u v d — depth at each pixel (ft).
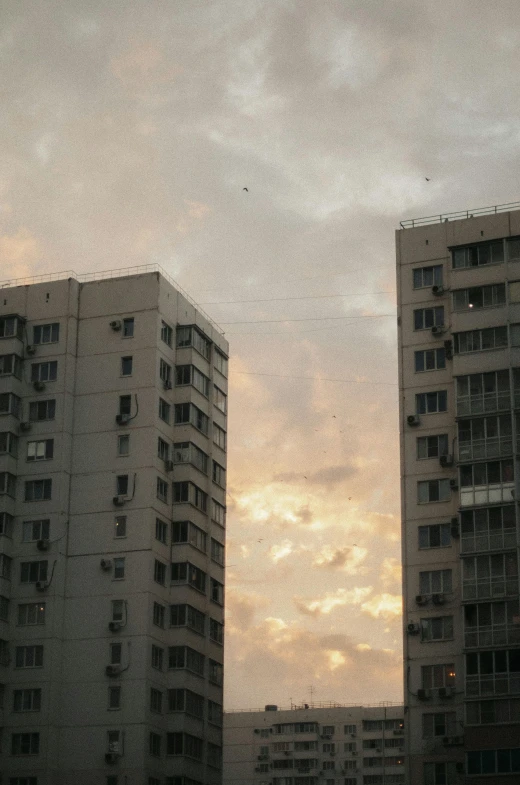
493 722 247.70
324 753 527.40
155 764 296.92
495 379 271.49
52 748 295.89
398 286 290.15
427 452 276.82
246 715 545.03
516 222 282.36
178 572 317.83
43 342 331.77
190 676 311.68
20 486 320.29
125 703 296.51
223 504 345.92
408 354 285.02
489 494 263.90
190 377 333.42
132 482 314.14
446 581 266.16
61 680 303.07
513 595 254.47
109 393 323.37
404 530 273.54
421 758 255.29
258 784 529.45
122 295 331.57
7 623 308.40
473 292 279.49
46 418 323.78
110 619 304.71
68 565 312.09
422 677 261.24
